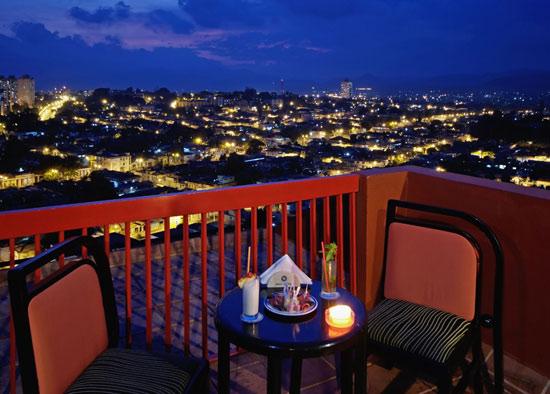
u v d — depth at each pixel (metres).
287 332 1.72
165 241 2.36
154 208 2.27
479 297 2.20
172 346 3.02
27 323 1.46
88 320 1.78
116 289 3.98
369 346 2.10
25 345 1.46
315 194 2.75
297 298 1.92
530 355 2.56
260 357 2.73
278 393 1.81
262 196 2.55
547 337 2.47
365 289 3.08
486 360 2.67
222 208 2.45
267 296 2.01
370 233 3.01
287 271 2.09
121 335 3.18
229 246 5.06
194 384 1.77
